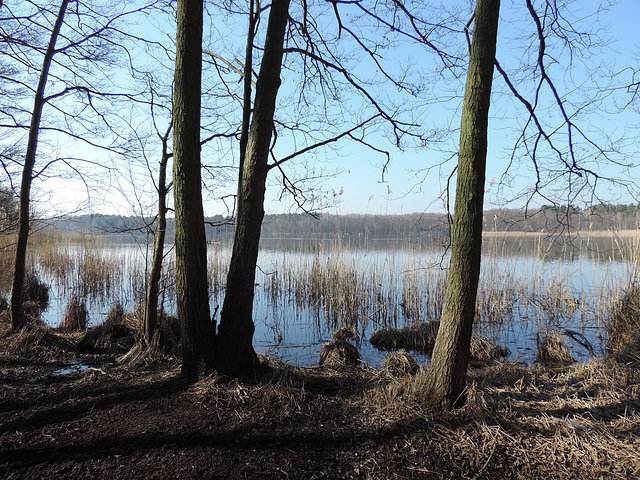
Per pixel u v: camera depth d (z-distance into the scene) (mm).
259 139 4035
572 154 4410
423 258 11398
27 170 6031
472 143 3332
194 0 3787
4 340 5750
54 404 3744
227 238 15219
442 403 3512
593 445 3043
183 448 3000
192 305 3967
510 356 7074
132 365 5035
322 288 10844
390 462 2941
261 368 4312
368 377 4684
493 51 3338
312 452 3043
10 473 2732
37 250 15719
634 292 7824
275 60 4078
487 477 2779
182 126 3840
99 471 2752
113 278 13914
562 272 11500
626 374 4539
